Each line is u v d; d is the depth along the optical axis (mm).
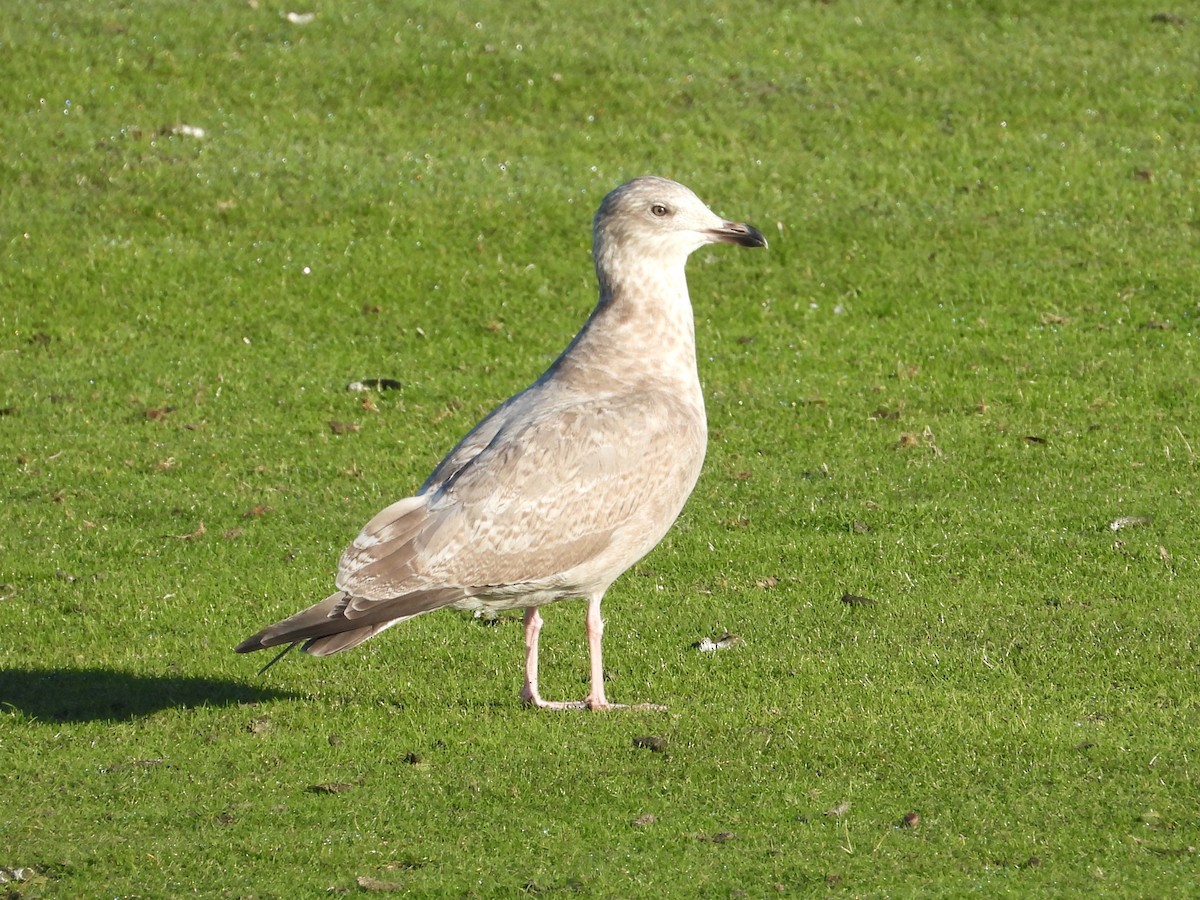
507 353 20172
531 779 9773
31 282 21578
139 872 8703
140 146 24688
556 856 8758
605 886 8391
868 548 14273
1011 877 8359
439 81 26859
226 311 21203
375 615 9844
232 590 13758
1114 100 26406
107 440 17719
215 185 23922
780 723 10539
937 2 29641
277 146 25016
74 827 9258
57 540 15039
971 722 10438
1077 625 12273
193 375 19625
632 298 10930
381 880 8523
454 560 10055
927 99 26516
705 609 13047
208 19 28250
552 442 10273
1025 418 17578
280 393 19094
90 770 10086
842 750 10039
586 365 10828
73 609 13391
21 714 11047
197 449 17484
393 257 22422
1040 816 9062
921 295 21172
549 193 23969
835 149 25172
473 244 22766
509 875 8555
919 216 23266
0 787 9820
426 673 11883
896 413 17906
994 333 20047
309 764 10133
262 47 27500
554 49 27750
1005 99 26484
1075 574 13398
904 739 10188
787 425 17688
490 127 25812
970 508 15141
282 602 13422
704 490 15953
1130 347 19453
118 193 23562
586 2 29547
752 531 14891
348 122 25797
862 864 8547
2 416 18406
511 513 10117
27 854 8898
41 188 23609
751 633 12500
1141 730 10250
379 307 21328
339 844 8969
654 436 10516
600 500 10312
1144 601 12711
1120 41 28391
